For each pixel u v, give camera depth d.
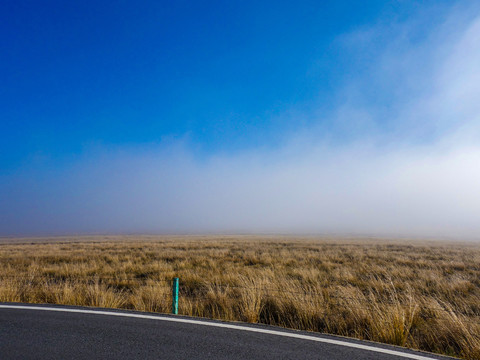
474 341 5.38
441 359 4.49
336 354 4.57
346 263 18.97
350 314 7.12
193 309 7.92
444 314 6.74
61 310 7.12
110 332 5.52
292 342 5.08
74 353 4.55
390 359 4.41
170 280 12.76
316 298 8.10
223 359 4.35
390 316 6.36
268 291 8.74
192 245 38.81
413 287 11.34
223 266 16.94
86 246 39.44
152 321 6.24
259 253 26.80
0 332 5.51
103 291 9.15
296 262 18.97
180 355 4.49
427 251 32.12
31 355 4.48
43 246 42.97
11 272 14.84
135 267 16.55
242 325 6.03
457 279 12.50
